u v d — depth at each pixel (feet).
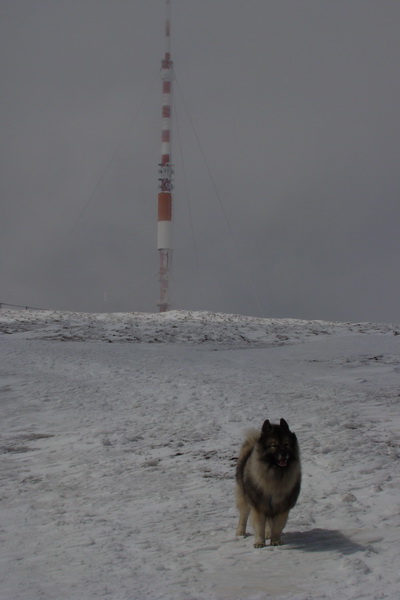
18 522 31.09
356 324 173.47
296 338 147.23
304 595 18.56
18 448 50.52
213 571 21.77
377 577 19.76
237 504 27.25
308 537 25.89
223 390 72.38
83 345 117.60
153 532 28.35
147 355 105.29
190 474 40.55
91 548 25.79
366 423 54.19
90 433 54.39
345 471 38.93
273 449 24.07
